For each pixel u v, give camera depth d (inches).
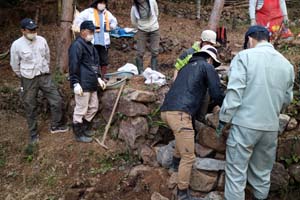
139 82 204.5
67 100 222.2
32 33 189.6
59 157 197.5
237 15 434.6
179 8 442.0
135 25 227.9
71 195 183.3
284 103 144.9
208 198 156.6
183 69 153.1
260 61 136.5
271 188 163.5
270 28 214.8
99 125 205.6
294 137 165.8
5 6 343.0
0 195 192.9
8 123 228.4
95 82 192.9
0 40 320.5
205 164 161.2
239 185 142.6
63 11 239.0
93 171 187.2
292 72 140.3
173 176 166.4
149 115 189.3
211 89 144.9
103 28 216.7
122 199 176.2
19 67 195.9
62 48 240.5
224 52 234.8
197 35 350.3
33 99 201.3
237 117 138.9
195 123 172.9
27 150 204.5
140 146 188.1
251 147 139.6
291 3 462.0
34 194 189.5
